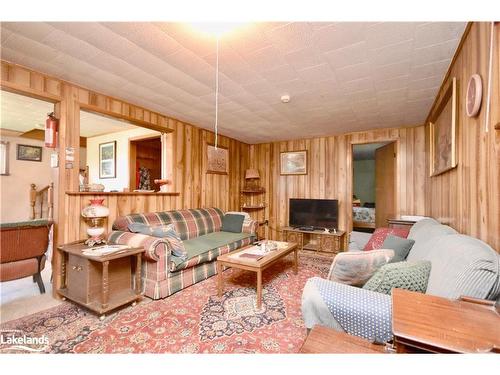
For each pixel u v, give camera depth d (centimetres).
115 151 469
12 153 473
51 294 245
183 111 341
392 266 137
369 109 325
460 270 111
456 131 191
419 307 90
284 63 211
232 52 194
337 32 167
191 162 409
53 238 242
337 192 464
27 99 304
